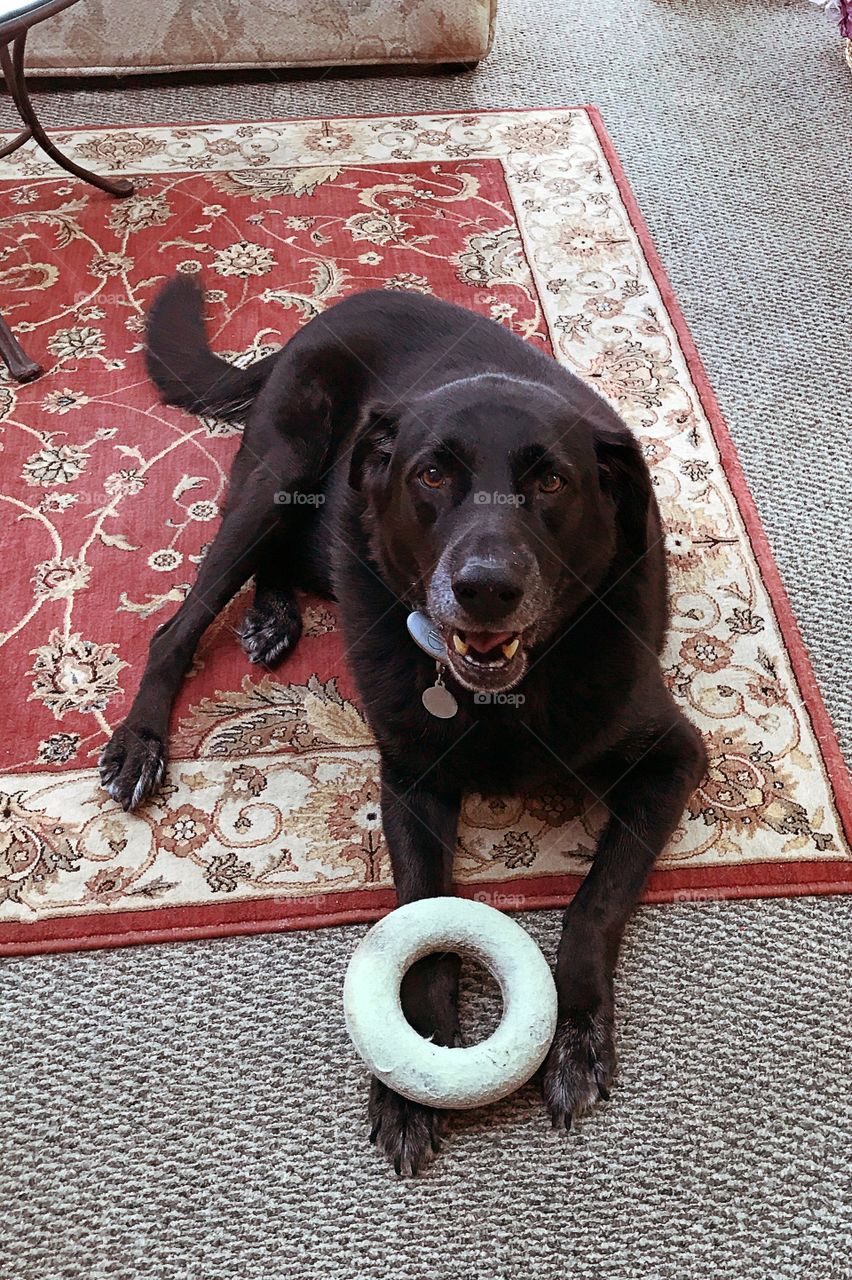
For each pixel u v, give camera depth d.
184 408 1.58
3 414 1.63
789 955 1.21
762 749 1.32
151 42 2.22
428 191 1.97
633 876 1.19
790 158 2.03
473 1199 1.10
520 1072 1.10
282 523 1.41
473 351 1.34
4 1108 1.15
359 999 1.12
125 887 1.26
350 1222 1.09
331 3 2.17
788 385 1.64
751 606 1.42
